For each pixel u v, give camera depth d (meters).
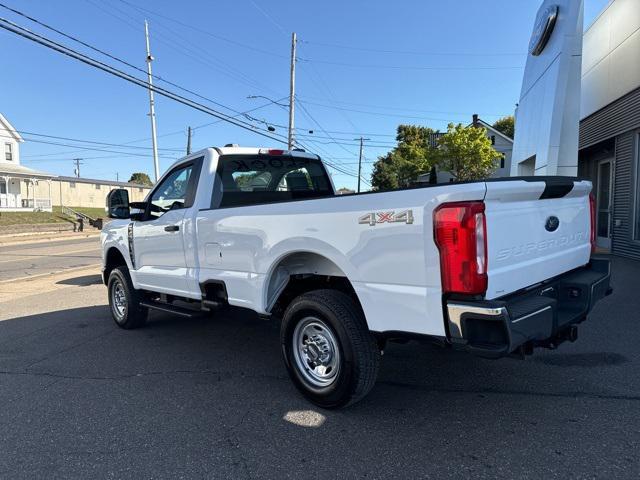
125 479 2.86
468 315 2.76
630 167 10.63
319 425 3.46
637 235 10.45
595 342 5.04
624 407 3.56
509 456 2.96
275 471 2.89
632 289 7.43
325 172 6.23
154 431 3.44
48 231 33.72
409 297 3.01
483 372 4.36
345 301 3.53
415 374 4.37
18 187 45.31
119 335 6.03
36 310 7.81
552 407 3.61
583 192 4.16
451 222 2.79
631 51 10.20
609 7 11.29
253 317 6.15
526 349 3.18
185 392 4.14
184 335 5.97
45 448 3.24
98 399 4.04
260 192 5.38
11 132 45.16
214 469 2.94
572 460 2.88
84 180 57.50
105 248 6.56
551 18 10.03
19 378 4.59
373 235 3.17
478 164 36.47
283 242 3.76
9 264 15.60
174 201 5.34
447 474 2.79
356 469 2.88
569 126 9.54
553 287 3.64
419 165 53.56
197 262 4.74
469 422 3.42
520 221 3.21
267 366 4.77
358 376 3.42
